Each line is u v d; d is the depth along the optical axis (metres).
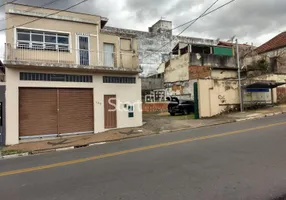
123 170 6.85
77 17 16.27
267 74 24.64
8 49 13.62
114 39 17.70
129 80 17.50
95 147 11.55
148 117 22.48
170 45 40.53
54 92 14.93
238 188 5.00
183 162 7.22
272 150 7.92
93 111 16.08
